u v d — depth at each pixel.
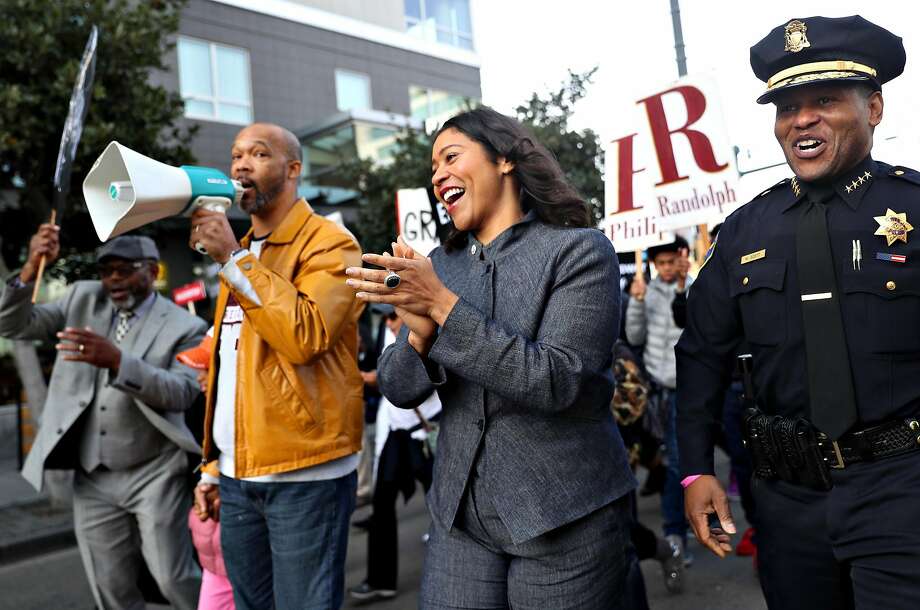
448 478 1.76
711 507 1.93
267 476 2.25
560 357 1.57
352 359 2.43
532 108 10.94
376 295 1.57
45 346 10.30
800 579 1.78
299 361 2.19
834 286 1.72
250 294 2.16
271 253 2.40
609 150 4.96
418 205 5.86
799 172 1.79
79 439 3.03
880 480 1.63
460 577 1.73
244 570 2.40
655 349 4.74
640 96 4.83
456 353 1.58
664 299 4.78
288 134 2.47
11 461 9.52
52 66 7.45
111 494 3.02
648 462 4.39
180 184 2.03
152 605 4.34
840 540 1.67
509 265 1.75
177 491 3.04
